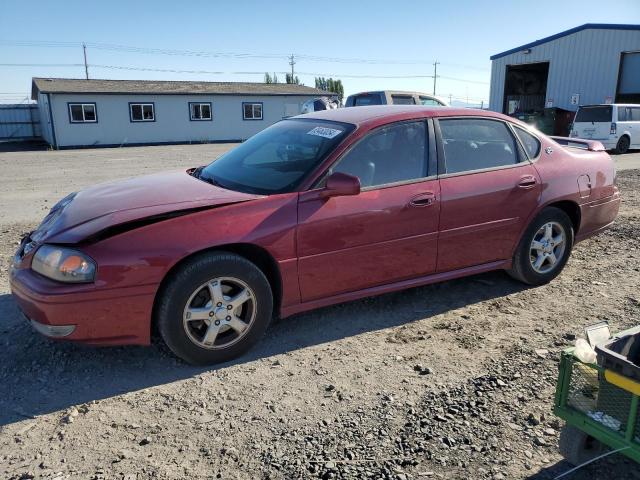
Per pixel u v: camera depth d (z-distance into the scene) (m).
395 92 13.48
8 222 7.71
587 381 2.36
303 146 3.99
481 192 4.23
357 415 2.89
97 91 28.84
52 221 3.54
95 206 3.51
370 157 3.86
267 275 3.66
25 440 2.69
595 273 5.16
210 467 2.50
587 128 18.36
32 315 3.13
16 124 34.06
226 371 3.38
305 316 4.18
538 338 3.79
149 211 3.30
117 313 3.13
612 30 22.91
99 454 2.59
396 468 2.47
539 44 25.69
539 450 2.60
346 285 3.81
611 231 6.72
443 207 4.06
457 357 3.52
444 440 2.67
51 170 15.79
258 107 34.06
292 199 3.55
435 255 4.14
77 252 3.08
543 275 4.78
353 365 3.43
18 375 3.31
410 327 3.99
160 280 3.17
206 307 3.33
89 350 3.61
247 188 3.79
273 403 3.01
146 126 30.78
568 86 24.78
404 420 2.84
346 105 14.34
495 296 4.60
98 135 29.38
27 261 3.30
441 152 4.14
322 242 3.62
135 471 2.47
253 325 3.50
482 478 2.42
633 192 9.49
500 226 4.39
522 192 4.44
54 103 27.89
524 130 4.67
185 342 3.29
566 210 4.95
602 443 2.52
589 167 4.97
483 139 4.41
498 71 28.02
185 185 3.90
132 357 3.54
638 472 2.46
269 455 2.57
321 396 3.08
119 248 3.11
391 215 3.84
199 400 3.05
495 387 3.14
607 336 2.60
